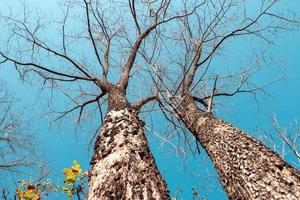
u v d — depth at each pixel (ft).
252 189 9.46
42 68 18.54
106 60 19.86
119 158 8.93
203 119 14.48
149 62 18.04
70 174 8.95
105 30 21.24
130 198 7.42
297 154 17.62
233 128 12.69
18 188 8.80
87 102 20.21
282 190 8.91
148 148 9.91
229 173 10.62
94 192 8.12
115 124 11.32
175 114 15.98
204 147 13.15
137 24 20.99
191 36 19.85
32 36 18.52
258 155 10.48
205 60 20.08
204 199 13.09
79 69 18.74
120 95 15.47
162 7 20.49
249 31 19.88
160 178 8.38
